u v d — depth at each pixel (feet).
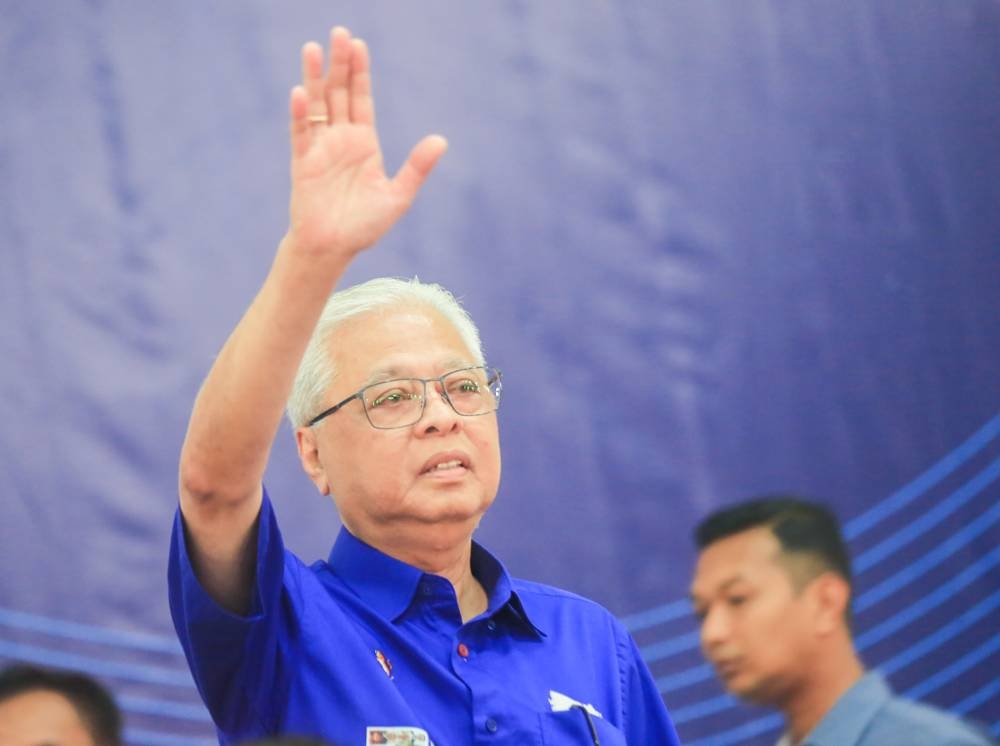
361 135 14.08
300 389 17.89
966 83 32.99
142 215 29.40
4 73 29.22
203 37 30.32
